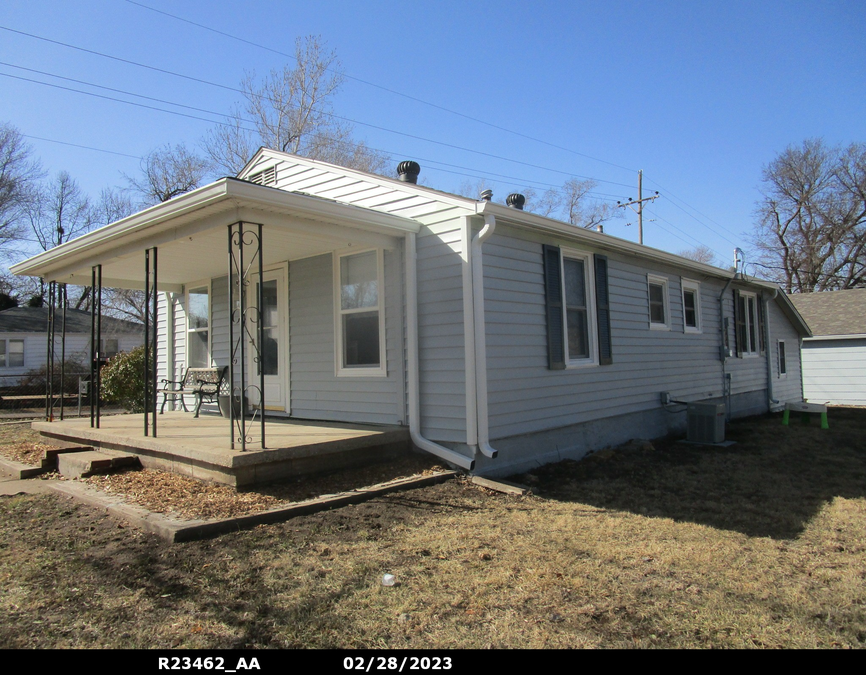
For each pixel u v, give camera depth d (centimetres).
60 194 3572
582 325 878
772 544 464
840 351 1881
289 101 2533
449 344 676
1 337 2477
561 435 798
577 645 297
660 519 529
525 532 476
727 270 1272
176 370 1108
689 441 989
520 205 920
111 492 554
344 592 350
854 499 614
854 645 303
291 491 544
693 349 1173
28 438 1012
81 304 3559
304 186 891
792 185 3488
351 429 697
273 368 880
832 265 3381
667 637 308
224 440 609
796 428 1167
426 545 436
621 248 924
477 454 658
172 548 412
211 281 996
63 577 368
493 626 315
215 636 297
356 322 775
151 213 591
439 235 692
